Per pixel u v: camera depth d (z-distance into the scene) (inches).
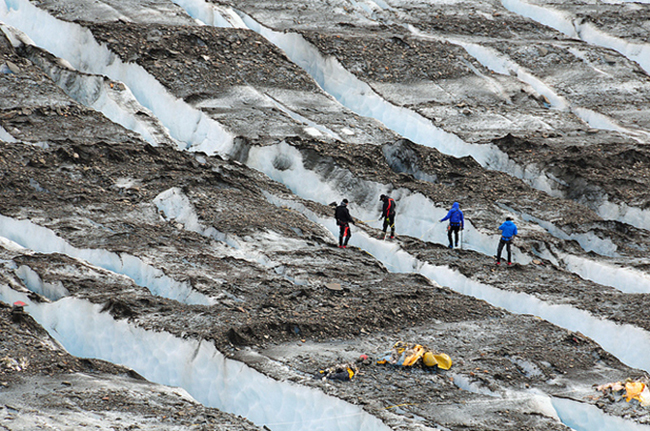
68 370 1205.7
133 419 1031.0
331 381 1163.3
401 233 2209.6
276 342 1311.5
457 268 1827.0
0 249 1616.6
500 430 1031.0
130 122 2504.9
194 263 1637.6
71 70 2657.5
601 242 2023.9
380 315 1453.0
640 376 1245.7
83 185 2006.6
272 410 1167.0
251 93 2780.5
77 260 1594.5
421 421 1042.7
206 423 1047.6
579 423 1130.7
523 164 2447.1
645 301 1632.6
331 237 2004.2
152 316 1378.0
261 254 1740.9
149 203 1951.3
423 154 2449.6
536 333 1434.5
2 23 2807.6
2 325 1282.0
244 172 2288.4
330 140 2490.2
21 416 989.2
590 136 2674.7
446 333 1407.5
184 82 2721.5
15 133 2212.1
